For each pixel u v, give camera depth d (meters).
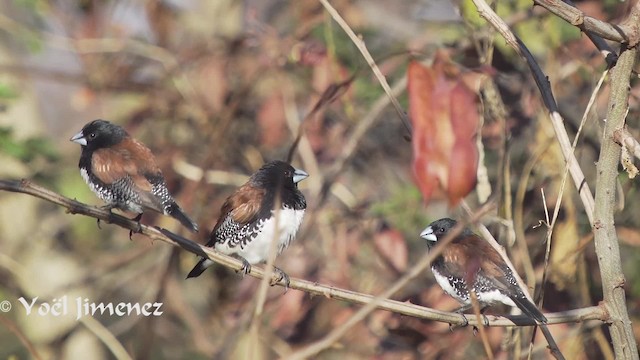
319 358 11.85
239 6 14.63
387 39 13.88
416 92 5.79
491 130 11.83
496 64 11.77
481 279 9.27
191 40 14.28
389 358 11.37
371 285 12.08
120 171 9.20
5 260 14.95
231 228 9.76
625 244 12.08
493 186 12.02
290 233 9.91
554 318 7.64
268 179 9.87
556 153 11.35
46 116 17.62
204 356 14.32
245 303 12.09
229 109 13.50
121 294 15.63
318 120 12.97
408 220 12.74
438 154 5.69
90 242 15.84
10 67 14.02
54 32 14.72
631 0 9.45
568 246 10.79
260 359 11.99
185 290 14.59
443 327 11.09
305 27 13.10
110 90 14.08
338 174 11.97
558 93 12.05
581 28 6.85
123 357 12.69
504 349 10.59
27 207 15.89
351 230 12.78
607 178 7.23
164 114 14.00
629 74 7.14
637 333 11.13
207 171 13.07
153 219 13.09
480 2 7.52
